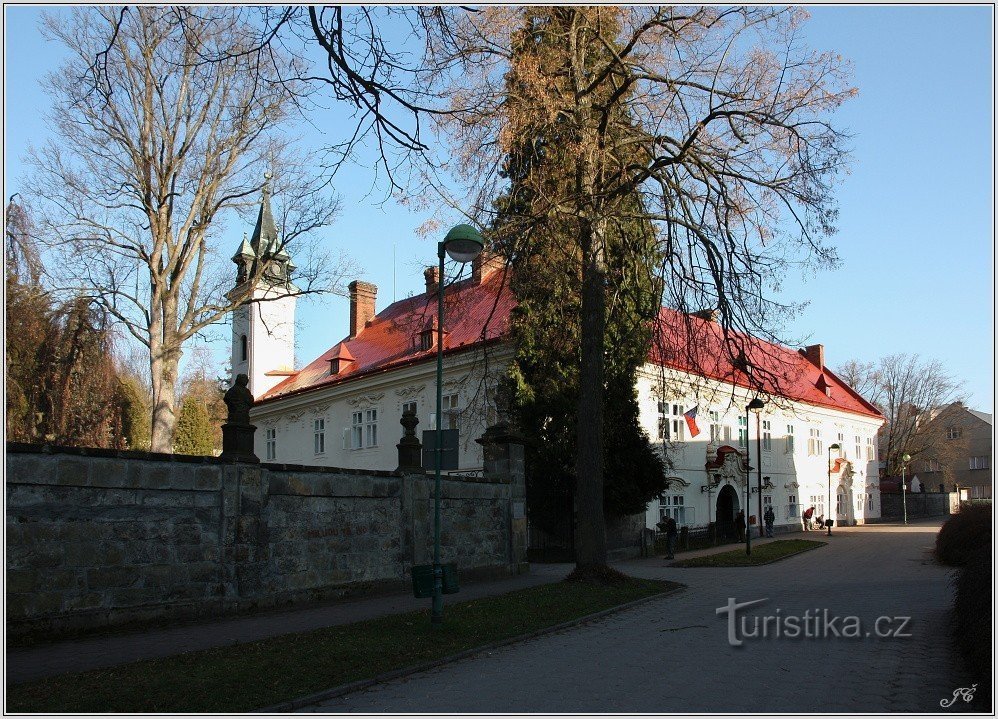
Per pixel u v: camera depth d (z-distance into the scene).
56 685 7.99
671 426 33.03
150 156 25.47
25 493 10.84
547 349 21.80
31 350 26.33
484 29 14.00
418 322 19.08
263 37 8.35
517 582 19.05
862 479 51.59
